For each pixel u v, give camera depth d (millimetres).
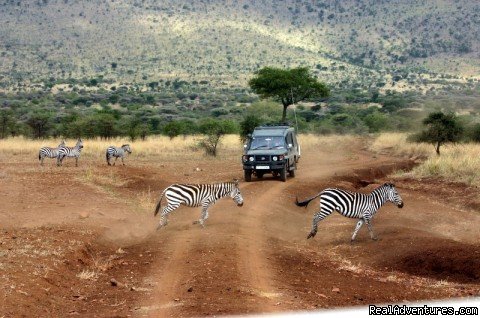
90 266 13258
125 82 195625
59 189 21797
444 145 37656
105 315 9898
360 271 13570
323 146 45875
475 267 13547
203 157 37125
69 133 50219
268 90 50781
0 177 24047
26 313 9883
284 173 25859
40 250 13312
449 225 18578
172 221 17875
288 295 10992
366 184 28062
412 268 14125
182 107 112188
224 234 15984
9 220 16359
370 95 135250
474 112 72000
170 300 10633
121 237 15953
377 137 49594
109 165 30438
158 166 31359
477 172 26125
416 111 69875
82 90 155375
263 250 14703
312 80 51344
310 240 16875
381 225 18266
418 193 24422
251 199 21438
